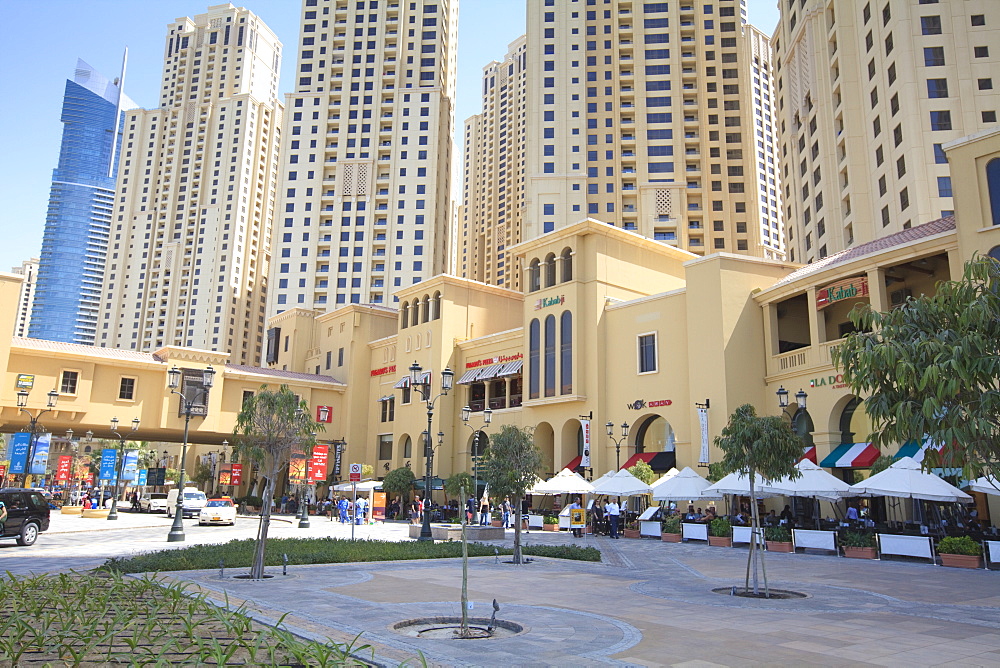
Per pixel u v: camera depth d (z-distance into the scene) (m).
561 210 95.25
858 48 62.12
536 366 46.59
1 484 56.81
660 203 95.06
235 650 8.18
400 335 59.41
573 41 101.12
